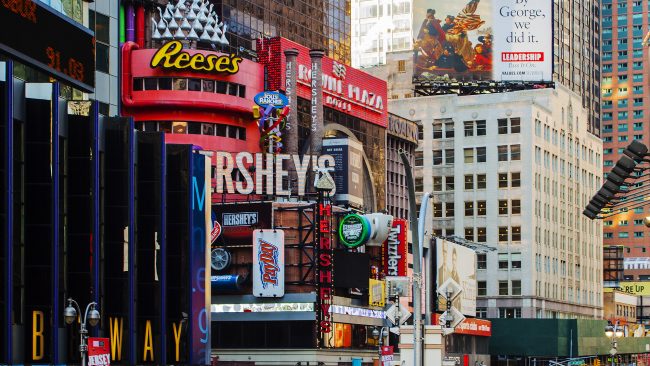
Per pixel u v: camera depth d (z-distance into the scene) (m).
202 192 98.25
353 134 170.38
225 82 144.88
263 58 152.38
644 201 58.91
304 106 156.50
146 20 149.62
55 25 85.69
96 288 83.50
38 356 78.00
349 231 136.00
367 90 175.12
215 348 131.38
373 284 143.38
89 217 83.69
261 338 130.25
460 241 199.12
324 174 131.88
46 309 78.38
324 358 130.00
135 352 88.94
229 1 160.62
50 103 79.12
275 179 139.12
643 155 51.22
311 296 129.38
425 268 163.50
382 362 80.44
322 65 162.00
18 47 80.06
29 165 78.75
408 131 195.12
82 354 66.62
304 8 184.25
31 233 78.50
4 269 74.69
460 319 72.38
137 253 91.06
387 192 187.00
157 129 142.50
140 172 91.50
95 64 100.69
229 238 131.38
